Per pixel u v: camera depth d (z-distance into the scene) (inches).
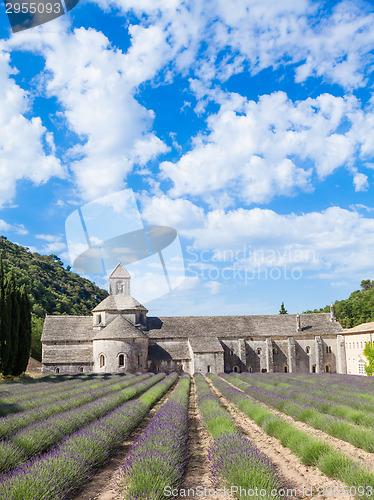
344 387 1200.8
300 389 1138.7
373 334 2071.9
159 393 1073.5
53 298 3843.5
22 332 1720.0
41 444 445.7
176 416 582.9
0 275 1614.2
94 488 369.1
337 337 2500.0
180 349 2313.0
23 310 1745.8
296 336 2490.2
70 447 398.0
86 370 2138.3
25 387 1196.5
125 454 492.1
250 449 380.5
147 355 2201.0
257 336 2444.6
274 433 573.0
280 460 449.7
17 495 275.4
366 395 958.4
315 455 422.9
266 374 1982.0
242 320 2554.1
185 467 435.2
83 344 2228.1
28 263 4303.6
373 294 3971.5
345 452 455.8
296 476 387.9
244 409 807.1
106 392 1028.5
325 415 641.6
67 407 735.7
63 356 2160.4
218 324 2496.3
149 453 363.3
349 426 555.8
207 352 2218.3
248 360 2422.5
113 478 397.4
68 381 1408.7
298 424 669.9
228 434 450.9
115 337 2062.0
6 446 393.1
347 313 4040.4
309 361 2468.0
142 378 1621.6
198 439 581.6
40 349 2888.8
